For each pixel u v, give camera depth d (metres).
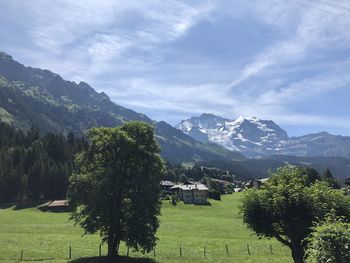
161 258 60.72
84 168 56.72
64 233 88.06
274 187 37.53
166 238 84.75
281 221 37.31
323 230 19.67
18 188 170.38
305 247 36.28
